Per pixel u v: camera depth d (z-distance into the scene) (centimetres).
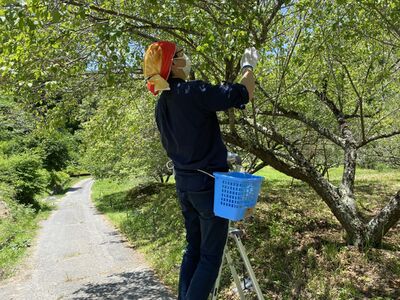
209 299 307
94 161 2108
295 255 585
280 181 1597
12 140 2647
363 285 483
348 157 684
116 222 1349
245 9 342
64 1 345
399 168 1802
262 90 603
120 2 429
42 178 2155
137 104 779
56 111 605
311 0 428
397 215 558
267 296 507
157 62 266
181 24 394
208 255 267
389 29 491
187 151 263
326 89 771
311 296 485
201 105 253
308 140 864
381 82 681
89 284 647
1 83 486
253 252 619
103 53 355
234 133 575
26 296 614
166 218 1054
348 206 598
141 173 1811
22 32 363
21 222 1407
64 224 1452
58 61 423
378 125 802
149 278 651
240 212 237
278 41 519
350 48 618
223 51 363
